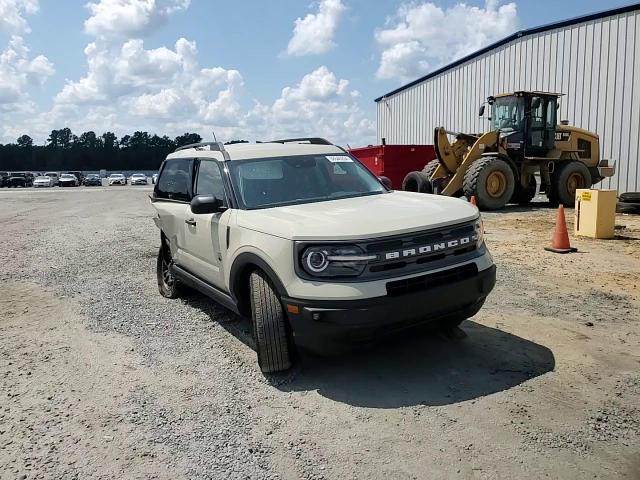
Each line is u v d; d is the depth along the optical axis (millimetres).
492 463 3088
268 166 5375
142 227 15016
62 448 3365
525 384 4074
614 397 3848
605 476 2949
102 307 6547
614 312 5852
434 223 4188
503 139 16594
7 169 132625
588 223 10805
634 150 18766
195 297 6930
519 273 7719
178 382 4316
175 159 6836
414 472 3025
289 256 4027
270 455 3240
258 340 4266
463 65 26859
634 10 18406
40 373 4555
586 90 20188
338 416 3693
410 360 4586
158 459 3225
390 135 35656
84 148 138250
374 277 3881
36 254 10484
